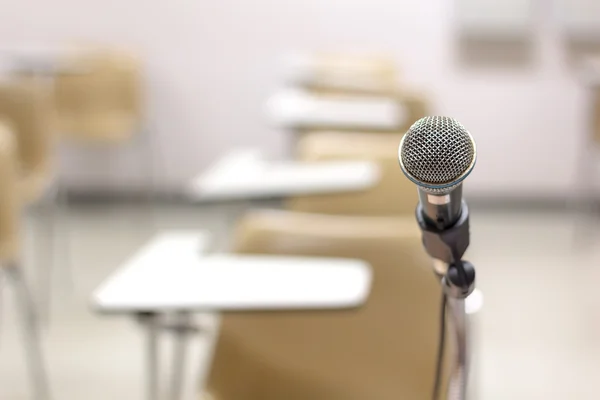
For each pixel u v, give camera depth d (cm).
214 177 192
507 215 443
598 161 446
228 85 462
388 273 139
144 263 126
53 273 335
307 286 117
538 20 436
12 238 209
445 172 56
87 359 258
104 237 391
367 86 309
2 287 315
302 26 455
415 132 57
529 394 238
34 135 288
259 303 111
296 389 146
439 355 83
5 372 249
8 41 461
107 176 470
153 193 471
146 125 465
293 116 263
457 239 65
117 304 112
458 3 438
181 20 456
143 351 263
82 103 424
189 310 111
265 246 143
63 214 429
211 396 142
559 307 305
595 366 257
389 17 451
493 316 296
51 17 457
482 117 454
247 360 146
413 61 454
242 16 455
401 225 142
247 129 466
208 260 128
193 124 467
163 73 462
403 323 138
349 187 181
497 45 443
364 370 141
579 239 395
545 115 448
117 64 434
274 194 180
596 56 436
